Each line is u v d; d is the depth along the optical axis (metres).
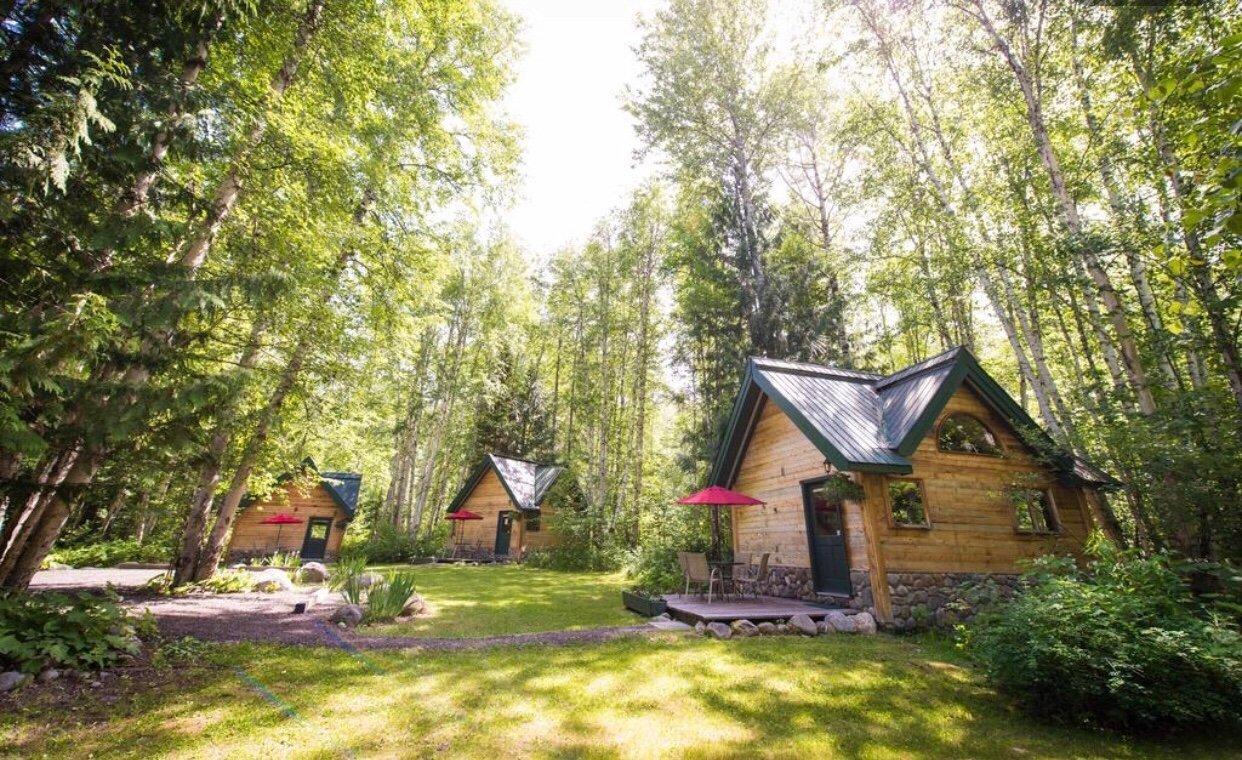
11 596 5.14
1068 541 9.61
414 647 6.55
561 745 3.93
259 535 22.30
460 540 27.39
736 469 13.08
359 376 11.45
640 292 24.72
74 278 4.93
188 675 4.97
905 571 8.46
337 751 3.68
